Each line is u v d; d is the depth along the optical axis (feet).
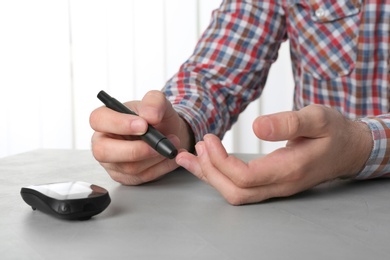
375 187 3.37
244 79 4.65
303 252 2.38
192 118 3.89
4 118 7.67
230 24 4.72
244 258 2.31
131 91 7.37
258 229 2.71
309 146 3.13
